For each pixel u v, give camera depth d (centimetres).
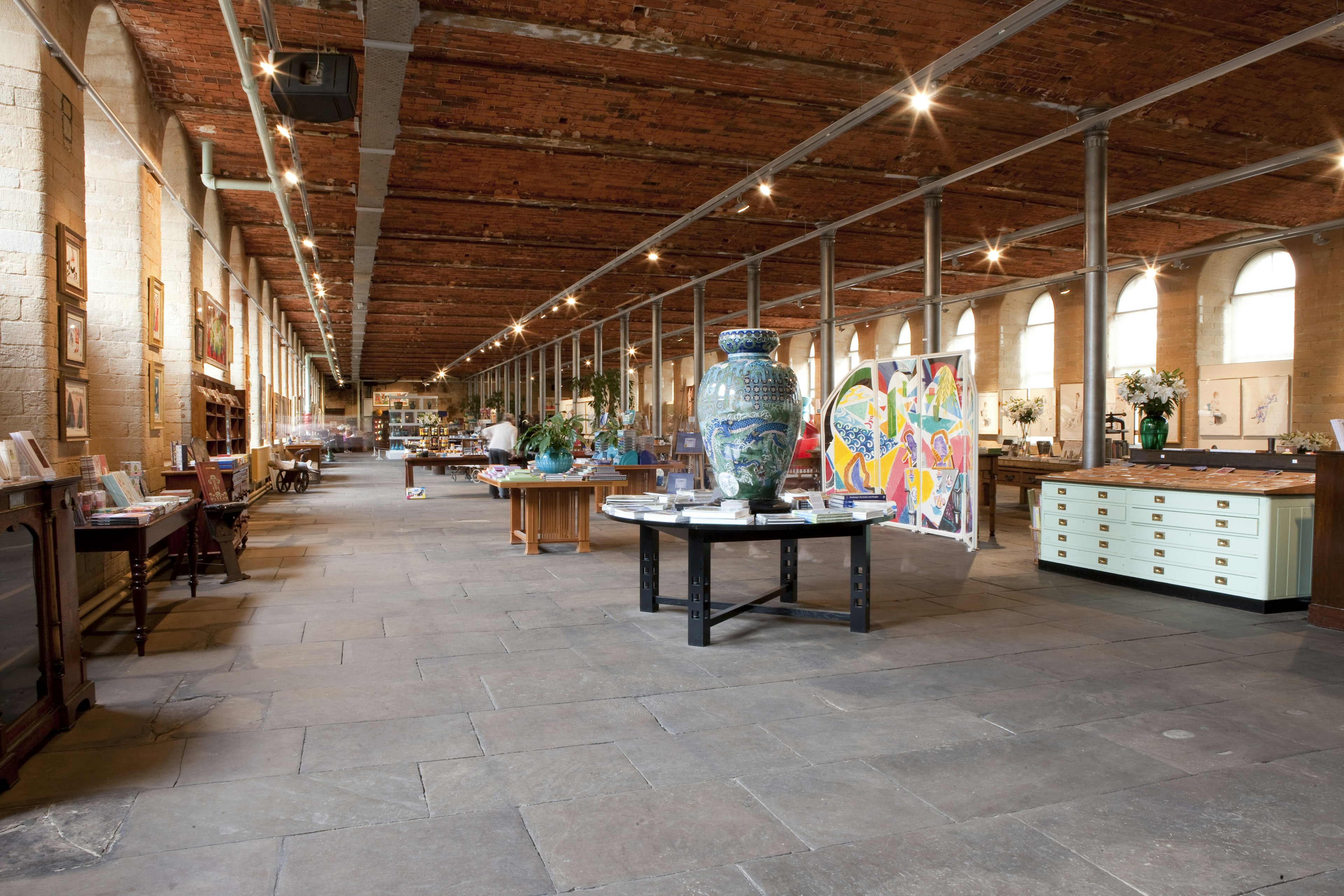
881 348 2336
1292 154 845
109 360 698
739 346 479
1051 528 678
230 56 763
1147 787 266
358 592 580
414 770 278
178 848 225
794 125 947
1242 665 407
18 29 485
